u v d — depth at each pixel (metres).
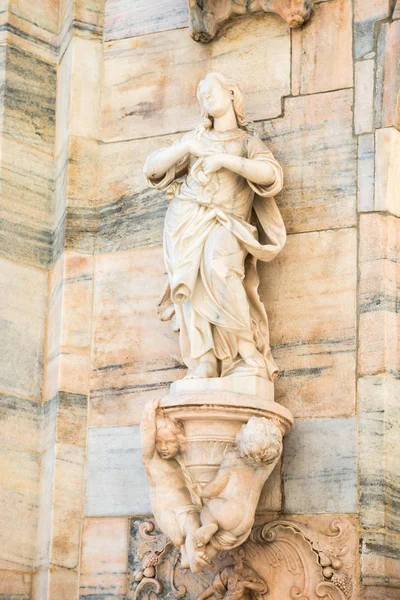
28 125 14.91
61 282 14.27
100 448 13.81
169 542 13.27
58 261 14.45
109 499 13.64
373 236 13.27
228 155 12.95
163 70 14.67
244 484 12.39
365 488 12.69
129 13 14.97
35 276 14.54
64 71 15.05
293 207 13.63
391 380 12.93
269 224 13.25
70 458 13.78
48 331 14.42
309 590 12.60
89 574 13.52
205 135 13.31
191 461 12.57
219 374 12.88
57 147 14.98
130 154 14.59
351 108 13.69
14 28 15.09
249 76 14.21
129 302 14.13
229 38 14.41
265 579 12.74
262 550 12.80
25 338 14.31
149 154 14.38
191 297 12.90
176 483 12.63
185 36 14.66
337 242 13.40
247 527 12.36
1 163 14.57
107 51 14.95
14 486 13.83
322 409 13.07
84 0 15.09
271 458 12.29
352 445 12.86
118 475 13.69
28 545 13.79
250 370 12.72
